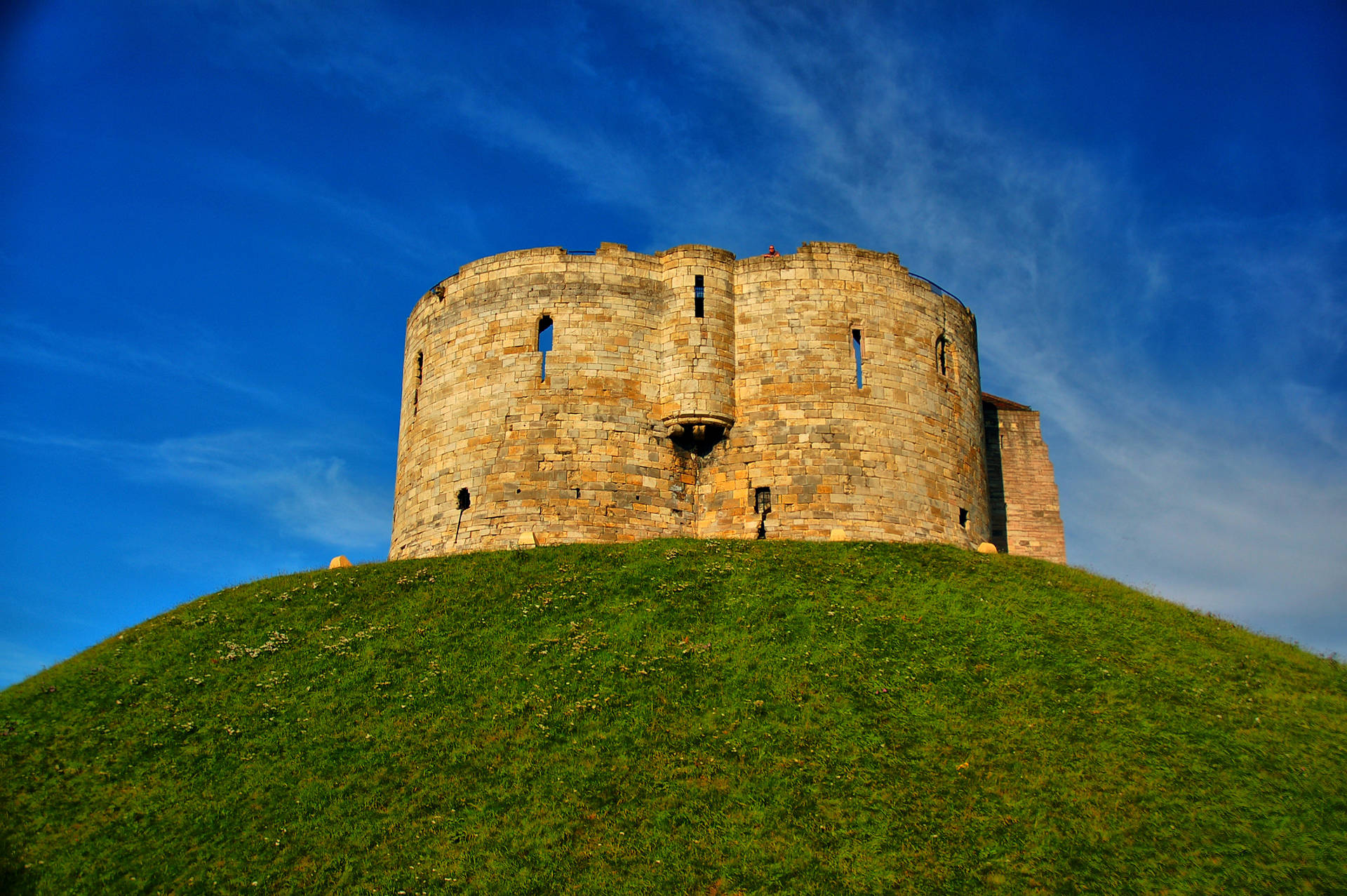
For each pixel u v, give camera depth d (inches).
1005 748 1136.2
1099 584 1560.0
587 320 1819.6
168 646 1407.5
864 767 1111.0
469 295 1889.8
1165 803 1059.3
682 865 995.9
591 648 1331.2
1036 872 982.4
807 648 1314.0
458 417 1828.2
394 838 1040.2
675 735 1164.5
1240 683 1275.8
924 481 1807.3
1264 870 978.1
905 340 1865.2
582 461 1753.2
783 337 1820.9
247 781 1127.6
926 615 1400.1
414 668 1316.4
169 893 986.7
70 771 1154.7
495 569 1565.0
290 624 1449.3
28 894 987.3
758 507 1752.0
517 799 1081.4
